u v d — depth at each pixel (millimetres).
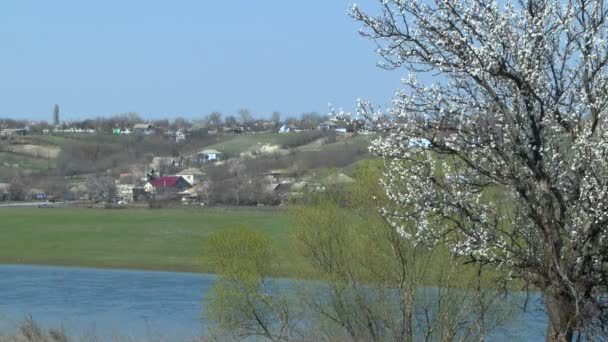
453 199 15781
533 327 30781
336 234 32562
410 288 29250
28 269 78625
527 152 15195
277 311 34844
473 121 15523
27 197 179250
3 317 46156
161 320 45656
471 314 28859
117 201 164500
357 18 15680
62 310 50094
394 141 15961
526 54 14672
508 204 17797
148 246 92938
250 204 125125
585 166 15141
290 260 34500
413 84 15844
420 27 15430
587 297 15617
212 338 37000
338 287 32219
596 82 15383
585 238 15094
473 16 15062
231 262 36844
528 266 15703
